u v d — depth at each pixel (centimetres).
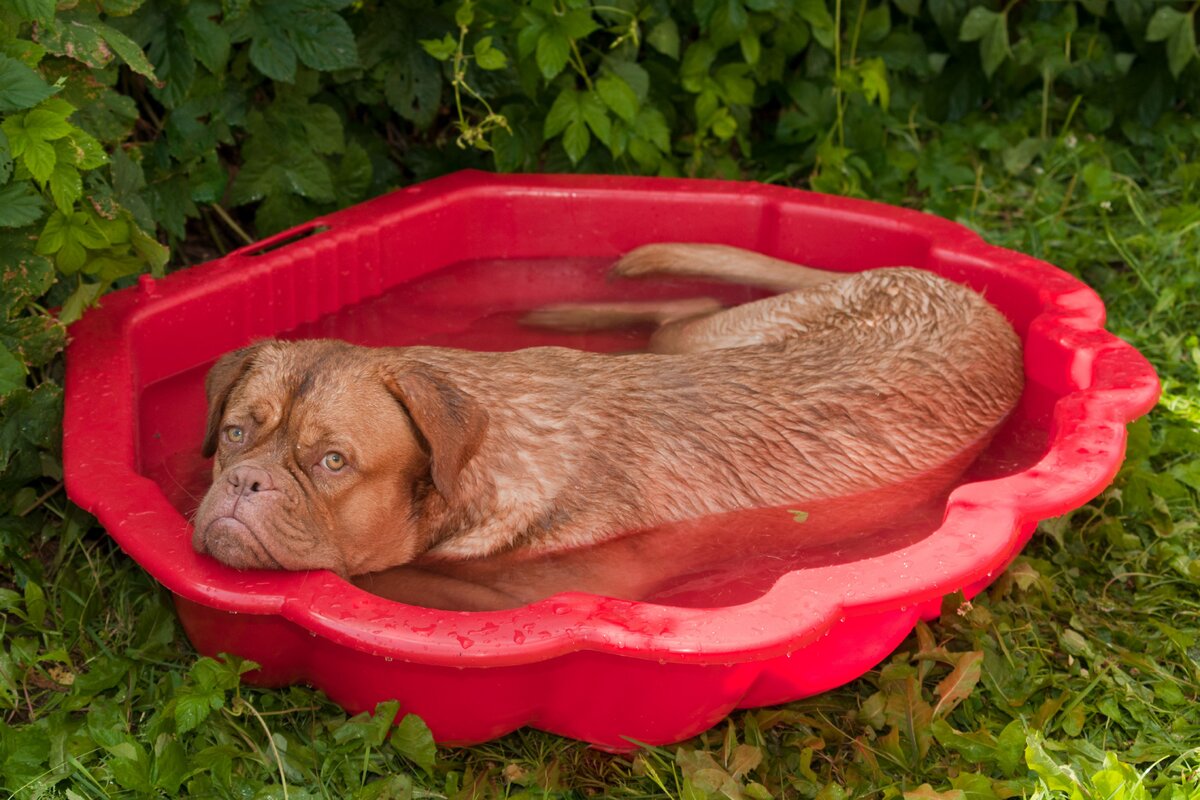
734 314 205
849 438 183
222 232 236
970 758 166
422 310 216
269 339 177
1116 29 281
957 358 191
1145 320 233
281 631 165
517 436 178
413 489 175
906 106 274
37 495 191
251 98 224
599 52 238
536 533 177
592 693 163
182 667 174
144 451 188
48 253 185
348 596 160
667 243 226
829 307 201
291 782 163
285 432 168
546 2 224
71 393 182
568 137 230
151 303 197
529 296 220
